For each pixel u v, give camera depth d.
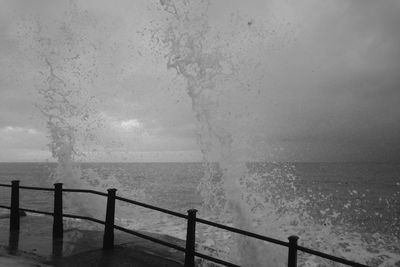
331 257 3.78
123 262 5.62
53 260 5.65
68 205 11.52
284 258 7.41
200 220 4.98
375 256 12.19
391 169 125.56
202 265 6.42
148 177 70.06
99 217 10.76
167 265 5.59
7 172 101.31
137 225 13.34
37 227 8.09
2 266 5.12
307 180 62.16
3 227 8.09
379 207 28.64
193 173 94.88
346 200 33.03
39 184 50.88
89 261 5.63
